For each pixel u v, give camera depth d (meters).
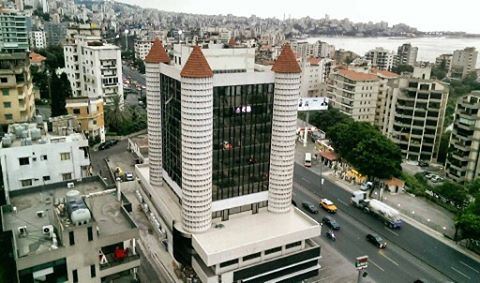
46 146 70.81
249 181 68.69
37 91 165.75
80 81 164.25
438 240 82.12
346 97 162.62
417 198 103.75
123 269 49.72
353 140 115.69
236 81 62.75
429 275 70.06
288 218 69.50
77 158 73.94
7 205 54.81
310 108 139.00
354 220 89.81
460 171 116.50
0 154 67.38
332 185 110.19
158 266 69.88
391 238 82.25
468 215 75.81
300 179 113.50
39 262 44.25
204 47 73.12
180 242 65.12
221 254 57.41
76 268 46.72
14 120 110.75
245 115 65.19
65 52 166.25
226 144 64.75
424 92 132.50
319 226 65.88
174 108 68.00
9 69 108.25
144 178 85.25
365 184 106.31
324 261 73.25
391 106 142.00
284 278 63.88
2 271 50.34
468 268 72.44
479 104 111.38
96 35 187.38
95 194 61.12
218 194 66.12
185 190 62.66
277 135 67.38
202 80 58.25
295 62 64.94
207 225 64.19
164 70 70.12
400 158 110.00
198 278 63.97
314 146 144.00
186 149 60.91
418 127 135.25
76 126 91.19
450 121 162.50
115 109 142.88
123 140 138.62
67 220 47.97
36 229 50.44
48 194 60.66
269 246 61.75
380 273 70.19
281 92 65.31
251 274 60.75
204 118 59.72
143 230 81.56
